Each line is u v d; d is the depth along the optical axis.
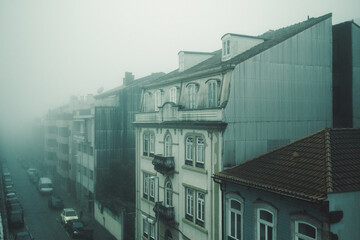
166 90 26.31
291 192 12.70
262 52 19.62
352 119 21.59
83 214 44.44
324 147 14.55
